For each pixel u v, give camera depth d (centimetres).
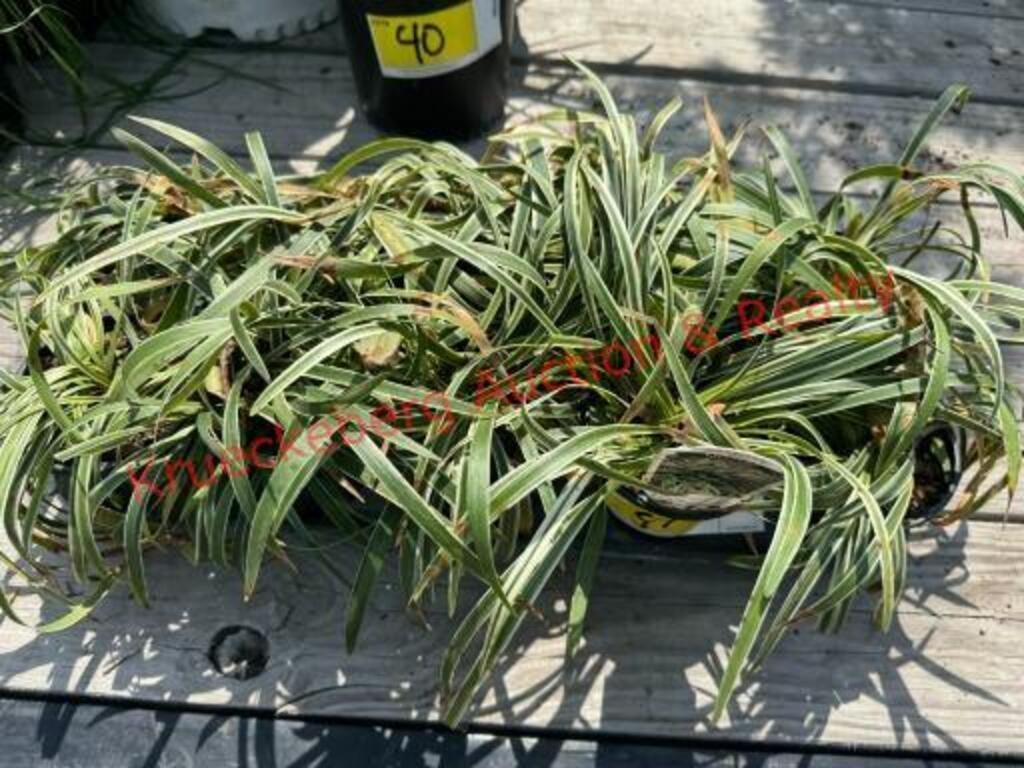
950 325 60
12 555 65
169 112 90
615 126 65
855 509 54
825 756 60
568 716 60
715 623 64
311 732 60
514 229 62
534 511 64
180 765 59
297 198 65
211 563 65
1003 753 60
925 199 64
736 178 70
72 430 53
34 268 63
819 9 99
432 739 60
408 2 76
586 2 98
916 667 62
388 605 64
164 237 55
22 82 91
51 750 59
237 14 92
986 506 68
